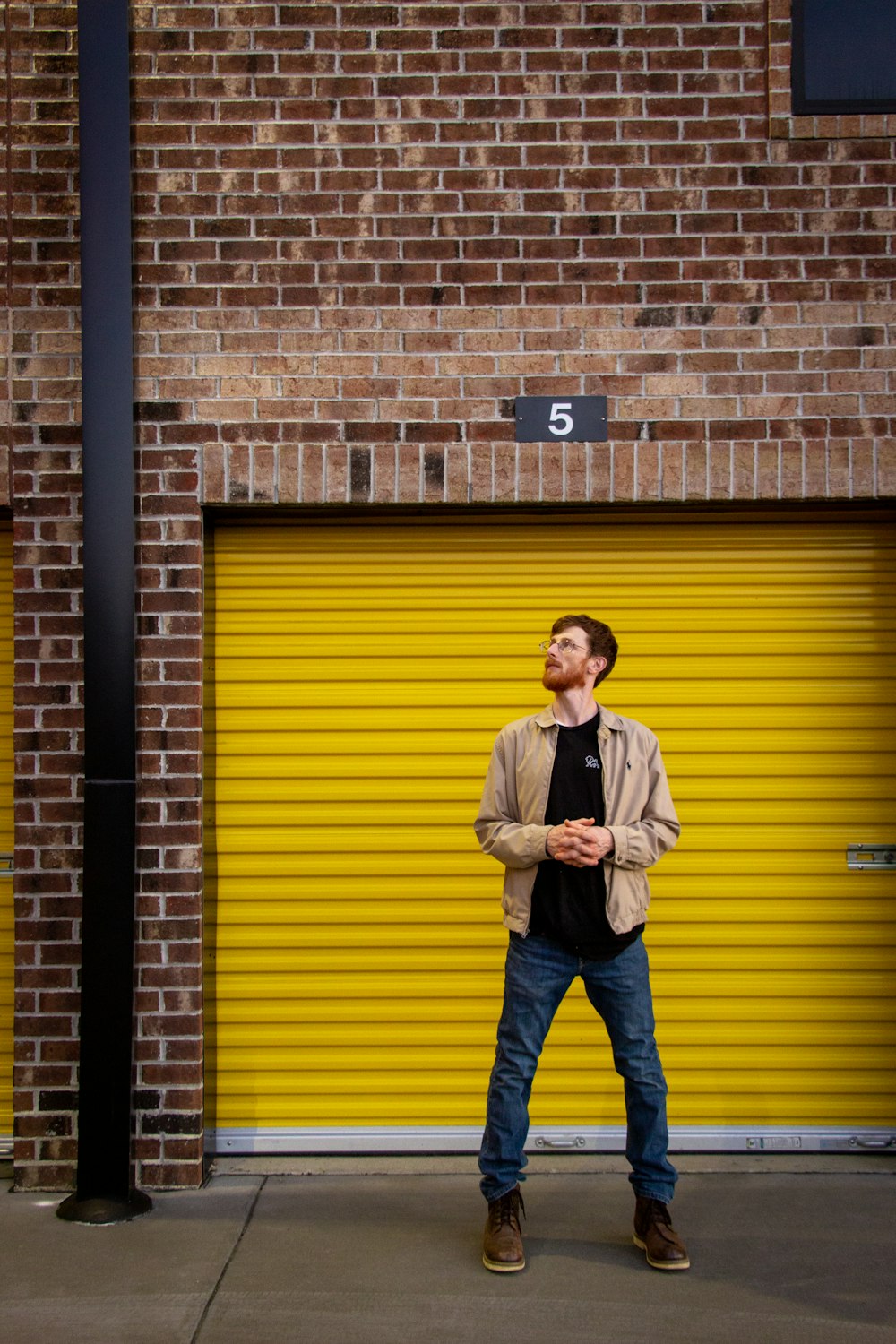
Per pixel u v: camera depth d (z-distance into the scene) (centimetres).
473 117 416
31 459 414
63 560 412
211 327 413
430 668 430
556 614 431
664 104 416
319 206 416
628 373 414
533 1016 334
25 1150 400
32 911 405
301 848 425
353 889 425
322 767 427
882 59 421
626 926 328
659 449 412
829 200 416
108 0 400
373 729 429
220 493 410
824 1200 382
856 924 423
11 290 416
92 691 394
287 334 414
